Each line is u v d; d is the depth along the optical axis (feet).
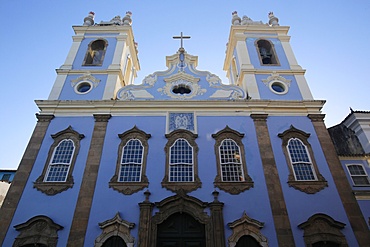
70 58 66.39
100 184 47.34
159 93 60.39
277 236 43.04
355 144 61.26
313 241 42.60
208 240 42.55
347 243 42.55
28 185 47.21
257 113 56.39
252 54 68.33
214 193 46.32
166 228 44.50
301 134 53.72
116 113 56.08
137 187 47.06
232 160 50.85
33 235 42.27
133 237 42.55
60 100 56.95
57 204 45.32
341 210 45.57
